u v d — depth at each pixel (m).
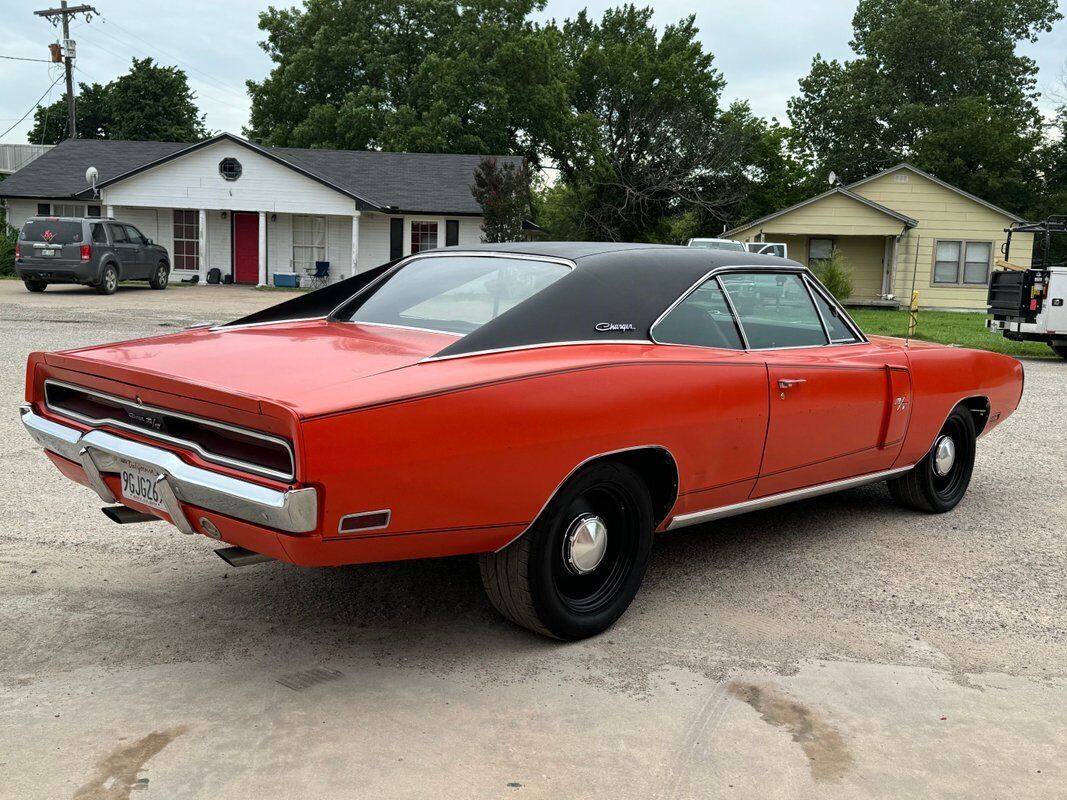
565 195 47.50
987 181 42.75
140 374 2.85
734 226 45.31
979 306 29.06
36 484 5.14
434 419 2.70
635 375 3.24
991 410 5.45
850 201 28.41
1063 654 3.36
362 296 3.98
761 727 2.74
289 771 2.40
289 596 3.66
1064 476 6.32
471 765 2.47
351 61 42.22
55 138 59.69
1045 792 2.45
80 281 21.09
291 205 27.23
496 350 3.06
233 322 3.95
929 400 4.79
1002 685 3.09
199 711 2.71
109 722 2.63
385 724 2.67
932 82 51.50
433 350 3.08
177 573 3.88
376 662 3.09
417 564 4.11
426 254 4.17
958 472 5.37
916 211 28.94
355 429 2.54
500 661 3.13
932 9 49.59
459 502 2.79
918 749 2.65
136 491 2.98
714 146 44.16
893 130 49.22
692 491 3.56
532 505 2.97
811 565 4.27
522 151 43.72
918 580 4.11
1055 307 15.17
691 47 46.81
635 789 2.38
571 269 3.45
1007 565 4.35
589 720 2.74
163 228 29.08
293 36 43.66
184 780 2.34
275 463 2.58
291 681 2.93
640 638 3.37
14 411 7.09
